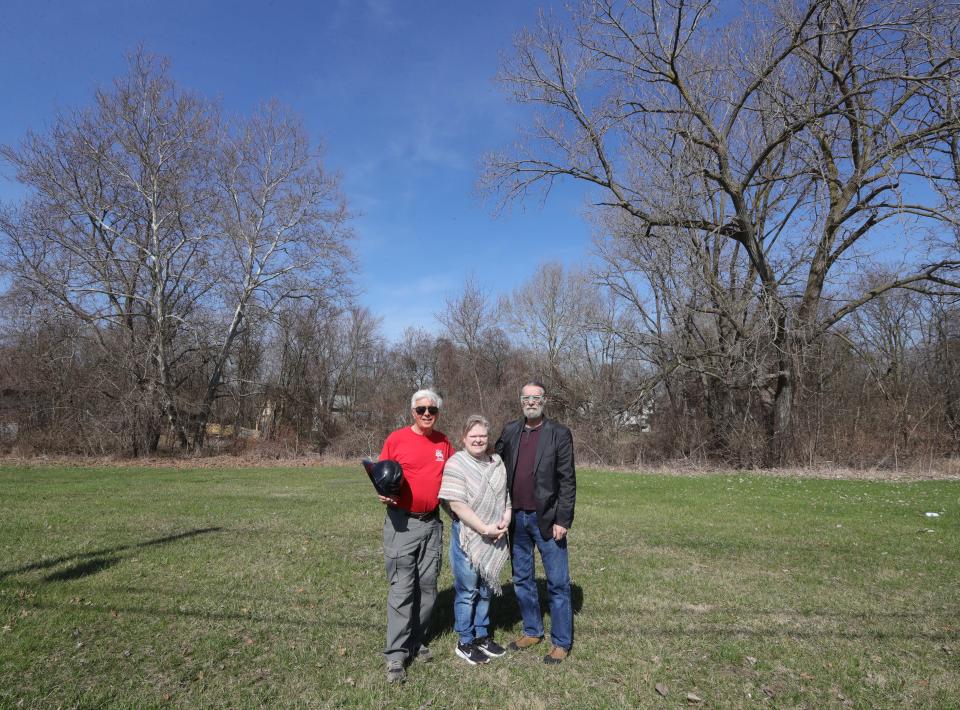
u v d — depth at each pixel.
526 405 4.67
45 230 26.72
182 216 28.81
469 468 4.47
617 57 22.08
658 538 8.99
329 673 4.22
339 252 30.47
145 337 28.38
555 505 4.57
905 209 17.67
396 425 34.47
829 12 20.41
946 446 22.31
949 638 4.93
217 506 12.01
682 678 4.24
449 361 40.44
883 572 6.98
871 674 4.28
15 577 6.18
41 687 3.84
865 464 21.69
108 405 27.62
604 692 4.04
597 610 5.64
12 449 26.80
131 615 5.14
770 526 10.10
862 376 24.36
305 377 36.75
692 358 24.55
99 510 11.11
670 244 21.88
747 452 23.19
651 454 26.03
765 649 4.70
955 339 26.19
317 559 7.32
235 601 5.62
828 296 22.61
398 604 4.29
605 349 28.53
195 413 29.83
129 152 27.50
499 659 4.57
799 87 21.47
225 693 3.89
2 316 26.88
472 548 4.45
